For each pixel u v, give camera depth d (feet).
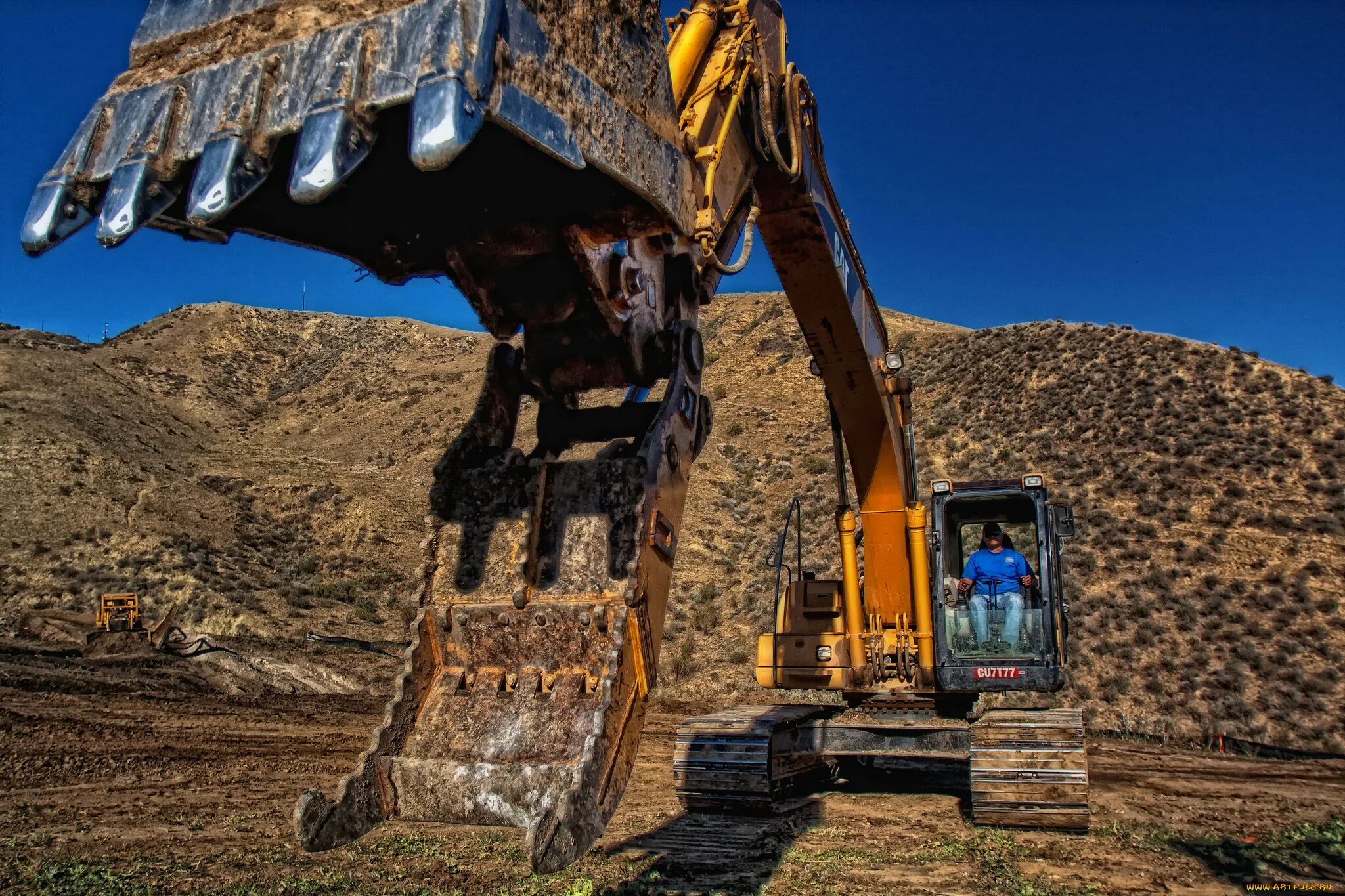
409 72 9.98
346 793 13.12
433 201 14.52
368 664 88.22
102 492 134.62
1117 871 24.00
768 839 27.50
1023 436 131.85
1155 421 123.24
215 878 22.89
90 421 167.02
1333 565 87.76
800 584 36.22
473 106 9.60
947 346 182.91
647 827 29.48
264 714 56.54
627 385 16.98
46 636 84.23
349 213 14.83
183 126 11.62
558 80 11.44
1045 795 28.73
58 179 11.90
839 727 33.47
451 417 210.79
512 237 14.79
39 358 199.00
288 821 30.04
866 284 31.60
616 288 15.49
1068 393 139.03
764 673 34.96
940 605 31.42
